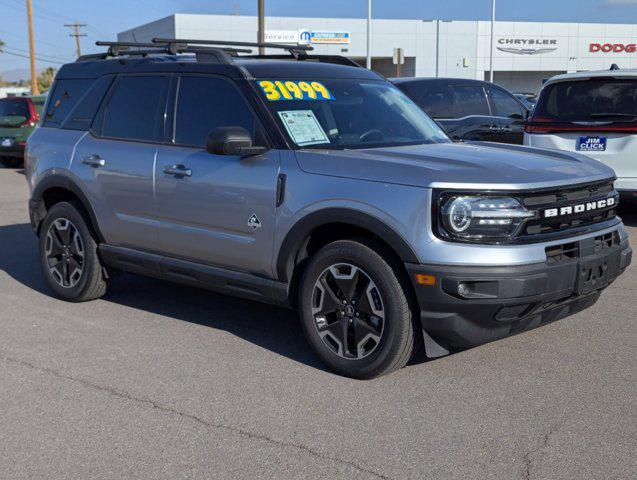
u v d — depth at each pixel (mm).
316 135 4867
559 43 51531
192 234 5160
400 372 4570
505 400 4152
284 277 4727
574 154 5059
